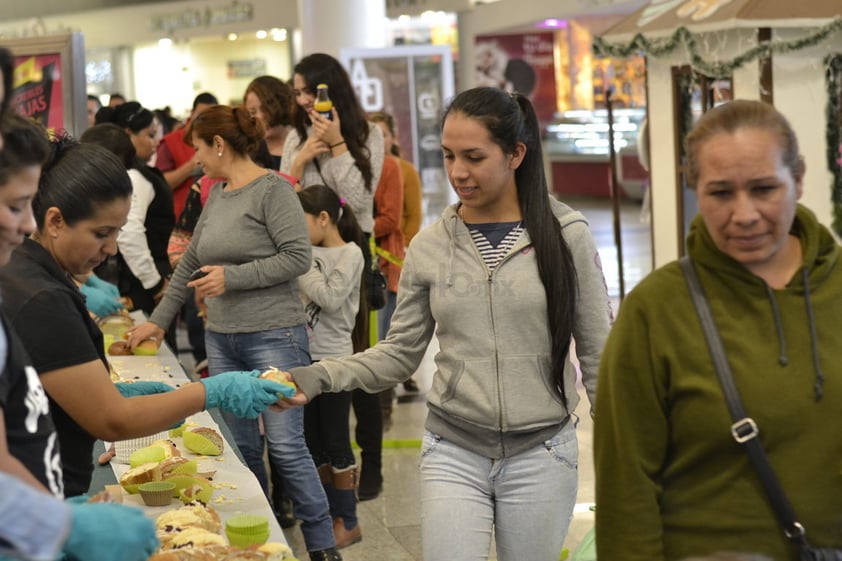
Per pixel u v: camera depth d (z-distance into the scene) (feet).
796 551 6.11
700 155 6.07
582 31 57.88
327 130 15.71
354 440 19.54
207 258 13.06
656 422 6.33
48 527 4.42
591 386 9.05
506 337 8.80
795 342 6.10
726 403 6.09
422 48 32.94
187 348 27.91
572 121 59.16
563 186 63.21
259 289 12.77
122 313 16.21
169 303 14.26
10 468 5.36
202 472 9.50
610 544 6.45
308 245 12.85
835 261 6.25
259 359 12.83
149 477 8.91
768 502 6.11
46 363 7.27
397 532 14.99
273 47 79.05
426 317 9.37
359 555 14.16
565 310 8.76
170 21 67.36
